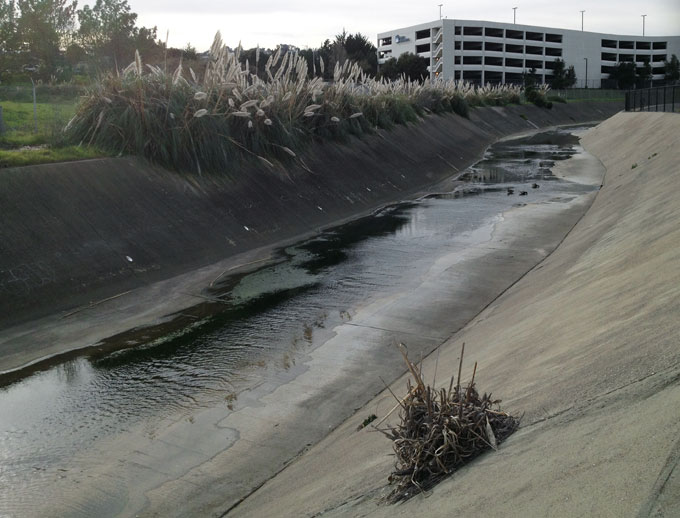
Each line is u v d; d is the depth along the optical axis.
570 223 17.84
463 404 4.71
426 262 14.16
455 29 101.31
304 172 20.55
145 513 5.72
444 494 4.22
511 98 67.94
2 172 12.70
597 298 7.56
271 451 6.71
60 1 34.25
